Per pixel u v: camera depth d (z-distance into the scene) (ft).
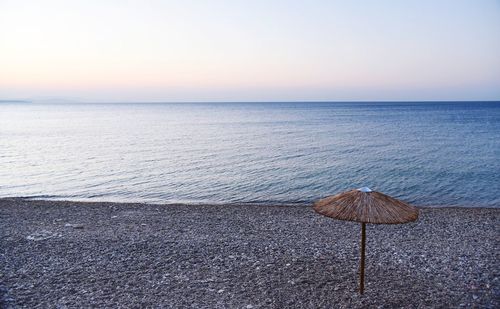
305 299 26.17
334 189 76.74
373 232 42.80
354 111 554.87
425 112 492.54
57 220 48.65
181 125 276.41
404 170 94.89
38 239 39.86
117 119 365.61
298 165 102.78
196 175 90.58
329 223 47.29
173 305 25.21
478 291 27.53
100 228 44.73
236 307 25.00
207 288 27.89
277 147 141.90
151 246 37.58
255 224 46.88
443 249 37.01
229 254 35.22
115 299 26.03
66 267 31.91
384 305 25.32
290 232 43.16
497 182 81.97
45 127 254.27
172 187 79.00
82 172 94.38
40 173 93.20
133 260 33.58
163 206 58.18
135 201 68.39
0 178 87.25
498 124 263.29
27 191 75.20
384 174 90.33
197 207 57.41
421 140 162.50
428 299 26.21
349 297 26.48
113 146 148.36
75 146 148.15
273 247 37.35
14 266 32.07
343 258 34.27
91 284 28.53
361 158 113.80
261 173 92.43
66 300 25.81
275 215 51.93
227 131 219.82
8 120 339.98
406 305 25.32
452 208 56.13
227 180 85.05
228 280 29.30
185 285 28.37
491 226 45.88
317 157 116.47
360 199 22.82
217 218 50.14
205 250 36.37
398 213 22.33
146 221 48.34
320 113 497.46
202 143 157.79
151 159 115.34
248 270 31.32
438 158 113.19
